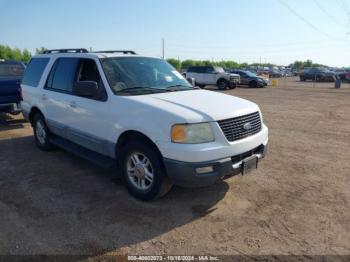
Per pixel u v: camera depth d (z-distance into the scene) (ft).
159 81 17.31
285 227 12.57
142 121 13.70
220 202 14.57
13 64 34.35
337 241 11.67
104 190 15.79
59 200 14.73
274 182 16.87
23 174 17.84
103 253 10.95
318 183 16.80
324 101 53.93
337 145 24.23
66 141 20.16
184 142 12.69
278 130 29.53
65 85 18.95
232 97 16.24
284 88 88.17
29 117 22.97
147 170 14.25
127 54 18.34
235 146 13.43
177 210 13.83
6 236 11.88
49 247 11.24
